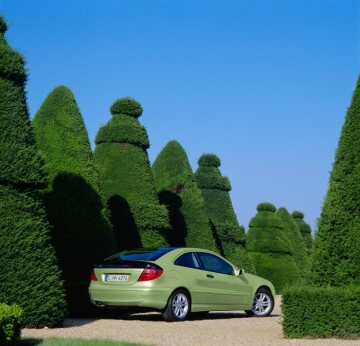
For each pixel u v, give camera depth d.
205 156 27.80
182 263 14.24
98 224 16.42
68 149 16.88
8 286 11.42
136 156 20.62
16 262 11.59
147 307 13.32
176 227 22.95
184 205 23.28
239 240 26.69
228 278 15.12
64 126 17.11
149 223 19.94
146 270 13.40
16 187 12.02
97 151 21.08
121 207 19.95
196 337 10.98
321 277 11.25
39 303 11.73
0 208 11.67
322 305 10.84
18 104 12.41
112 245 16.59
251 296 15.60
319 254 11.36
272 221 32.28
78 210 16.16
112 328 12.17
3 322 8.97
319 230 11.52
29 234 11.85
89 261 15.99
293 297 11.00
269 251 31.77
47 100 17.53
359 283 10.95
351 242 11.11
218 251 23.47
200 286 14.35
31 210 12.09
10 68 12.35
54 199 15.95
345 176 11.41
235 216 27.62
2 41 12.61
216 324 13.37
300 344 10.08
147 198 20.39
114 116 21.17
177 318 13.74
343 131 11.70
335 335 10.77
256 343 10.24
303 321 10.91
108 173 20.50
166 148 24.55
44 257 11.99
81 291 14.93
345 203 11.29
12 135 12.08
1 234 11.56
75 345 9.37
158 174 24.42
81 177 16.64
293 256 35.28
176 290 13.80
